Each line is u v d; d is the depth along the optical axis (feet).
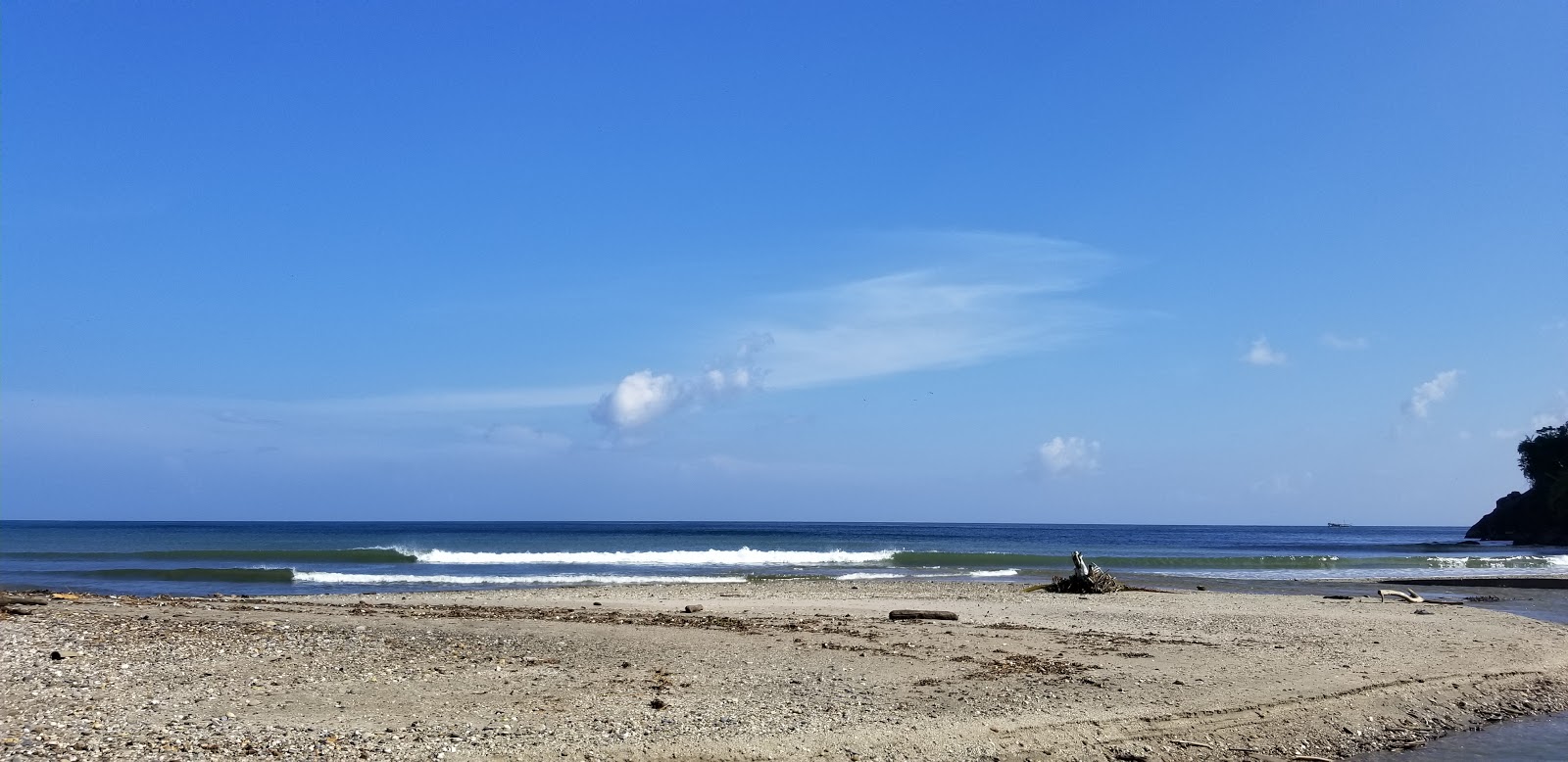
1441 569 167.94
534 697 41.65
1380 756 38.70
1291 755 38.32
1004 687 46.03
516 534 436.35
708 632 62.44
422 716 37.88
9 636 51.98
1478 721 44.57
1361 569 165.37
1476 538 407.03
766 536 425.69
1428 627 73.56
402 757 32.22
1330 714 43.91
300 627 60.80
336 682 43.83
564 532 483.92
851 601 88.12
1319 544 376.68
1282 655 57.41
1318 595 106.93
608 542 336.90
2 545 248.73
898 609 78.23
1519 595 112.57
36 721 34.65
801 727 37.63
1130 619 75.56
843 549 289.94
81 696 38.88
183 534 387.34
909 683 46.65
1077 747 37.24
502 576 131.85
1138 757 36.83
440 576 130.21
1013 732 38.17
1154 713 41.86
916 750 35.76
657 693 43.01
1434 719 44.47
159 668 45.44
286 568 134.41
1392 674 52.21
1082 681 47.88
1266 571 157.89
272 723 36.01
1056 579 104.94
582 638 58.65
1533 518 369.71
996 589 105.81
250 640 54.65
